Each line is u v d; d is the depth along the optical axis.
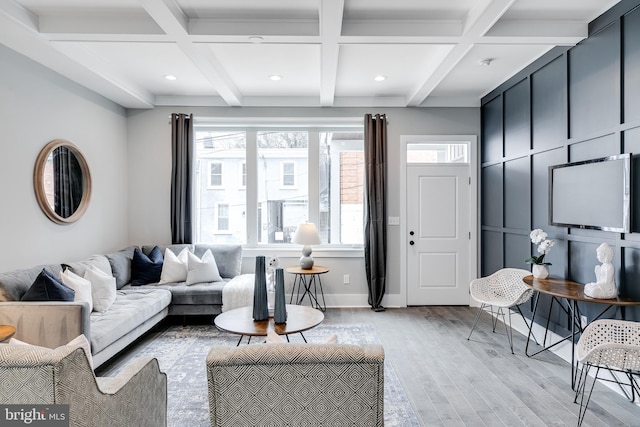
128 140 4.68
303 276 4.73
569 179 2.94
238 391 1.12
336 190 4.93
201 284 3.98
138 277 4.00
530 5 2.58
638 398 2.35
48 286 2.52
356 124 4.82
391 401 2.41
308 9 2.64
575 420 2.18
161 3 2.33
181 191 4.59
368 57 3.44
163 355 3.13
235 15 2.71
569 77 3.01
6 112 2.91
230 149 4.90
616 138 2.52
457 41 2.87
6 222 2.91
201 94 4.59
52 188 3.40
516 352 3.22
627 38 2.44
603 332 2.30
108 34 2.74
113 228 4.38
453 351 3.24
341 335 3.64
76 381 1.19
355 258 4.77
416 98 4.38
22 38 2.78
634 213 2.38
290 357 1.10
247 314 2.73
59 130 3.49
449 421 2.18
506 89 4.05
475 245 4.76
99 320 2.79
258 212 4.91
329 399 1.15
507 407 2.33
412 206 4.79
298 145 4.90
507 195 4.06
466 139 4.73
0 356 1.11
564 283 2.91
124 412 1.48
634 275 2.41
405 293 4.75
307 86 4.29
